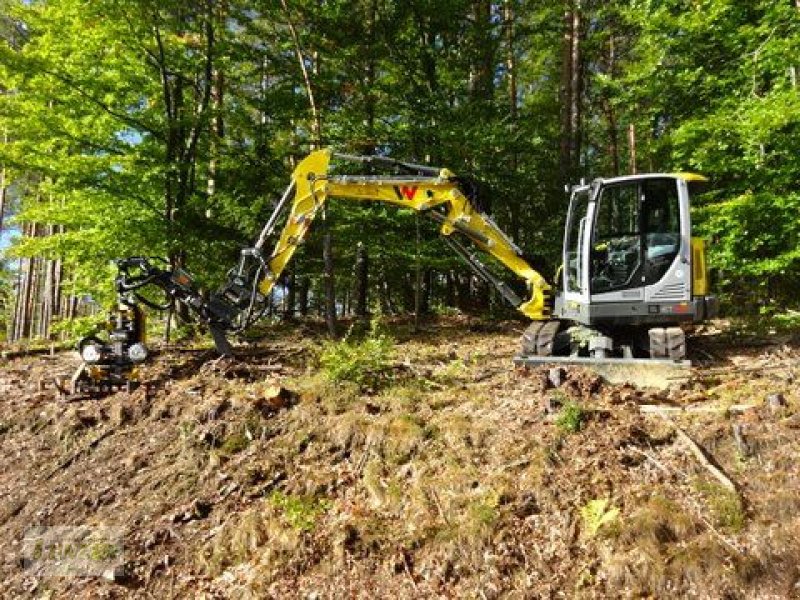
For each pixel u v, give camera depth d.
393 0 11.99
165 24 10.37
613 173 18.34
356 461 5.50
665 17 9.81
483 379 7.01
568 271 7.61
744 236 8.52
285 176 11.41
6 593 4.93
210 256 10.65
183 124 10.46
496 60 14.96
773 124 7.71
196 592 4.63
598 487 4.65
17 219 10.59
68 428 6.47
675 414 5.38
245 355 8.45
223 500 5.31
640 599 3.97
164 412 6.44
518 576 4.24
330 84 11.33
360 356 6.92
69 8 9.72
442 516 4.76
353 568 4.55
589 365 6.84
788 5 8.91
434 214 8.02
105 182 10.01
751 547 4.07
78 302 19.28
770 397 5.27
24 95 9.95
